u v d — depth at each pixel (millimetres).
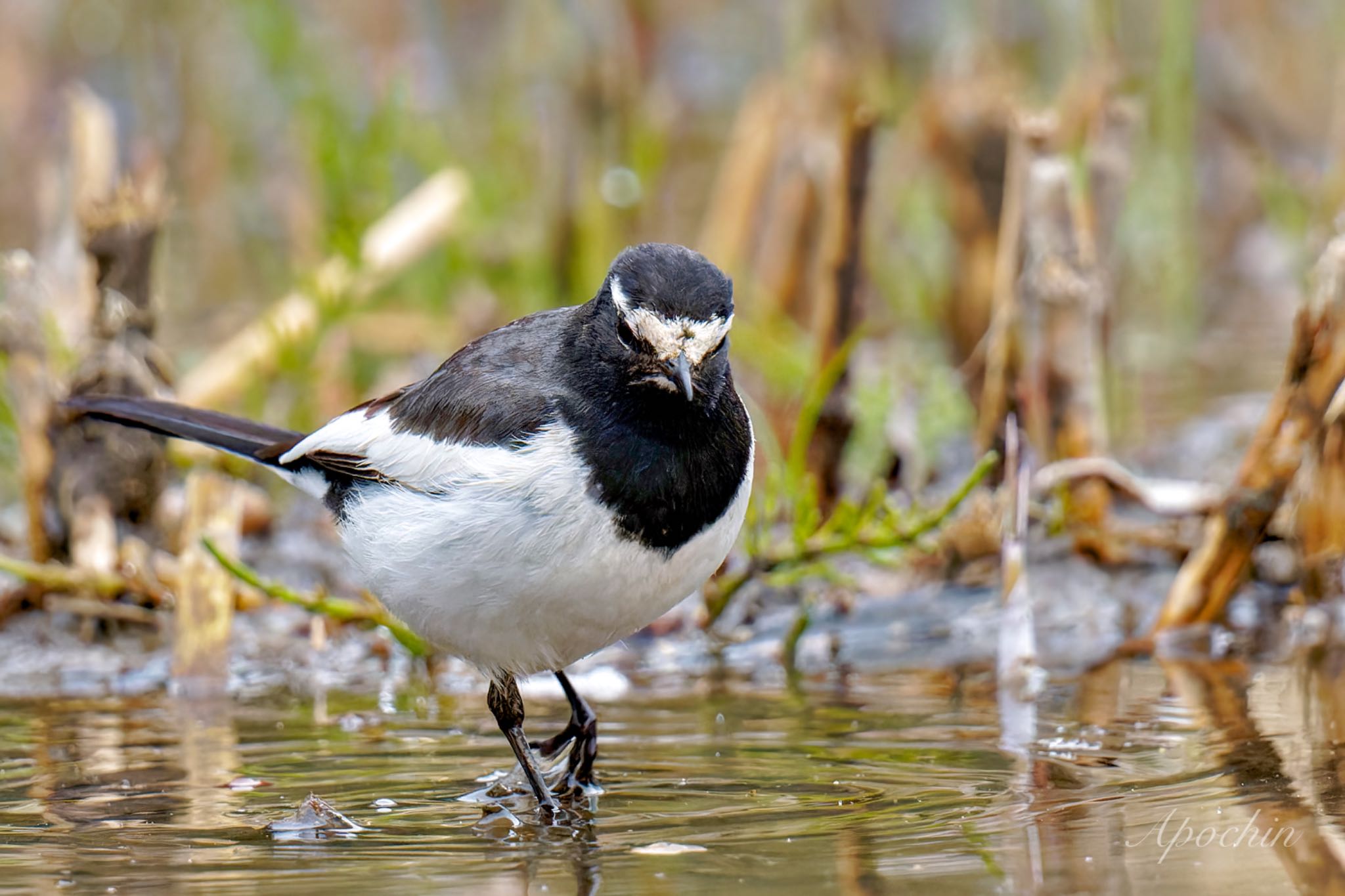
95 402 10383
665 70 22984
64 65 21531
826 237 13320
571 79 17250
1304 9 20688
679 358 7867
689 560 8281
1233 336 19375
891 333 17688
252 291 20188
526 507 8023
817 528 12570
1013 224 12641
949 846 7066
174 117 20547
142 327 11891
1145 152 18703
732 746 9016
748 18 23828
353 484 9039
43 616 11828
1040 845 7035
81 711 10109
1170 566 12234
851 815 7625
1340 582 11461
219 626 11039
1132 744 8727
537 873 6879
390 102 16609
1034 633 11609
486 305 17047
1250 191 21656
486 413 8242
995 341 12734
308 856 7160
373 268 15328
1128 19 19156
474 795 8211
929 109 16812
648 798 8039
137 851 7250
